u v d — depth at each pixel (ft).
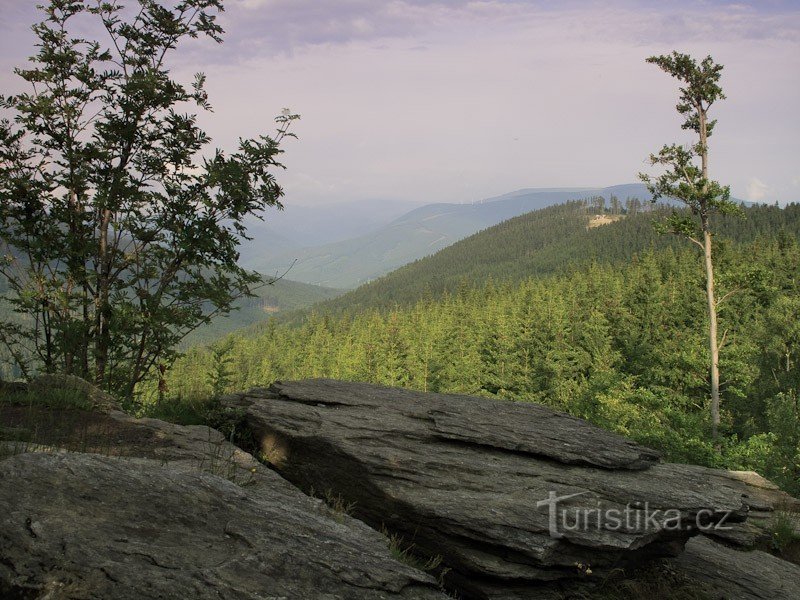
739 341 183.21
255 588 11.31
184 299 42.98
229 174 40.19
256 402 36.78
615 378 157.99
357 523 20.48
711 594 26.55
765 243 420.77
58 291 38.65
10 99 39.19
